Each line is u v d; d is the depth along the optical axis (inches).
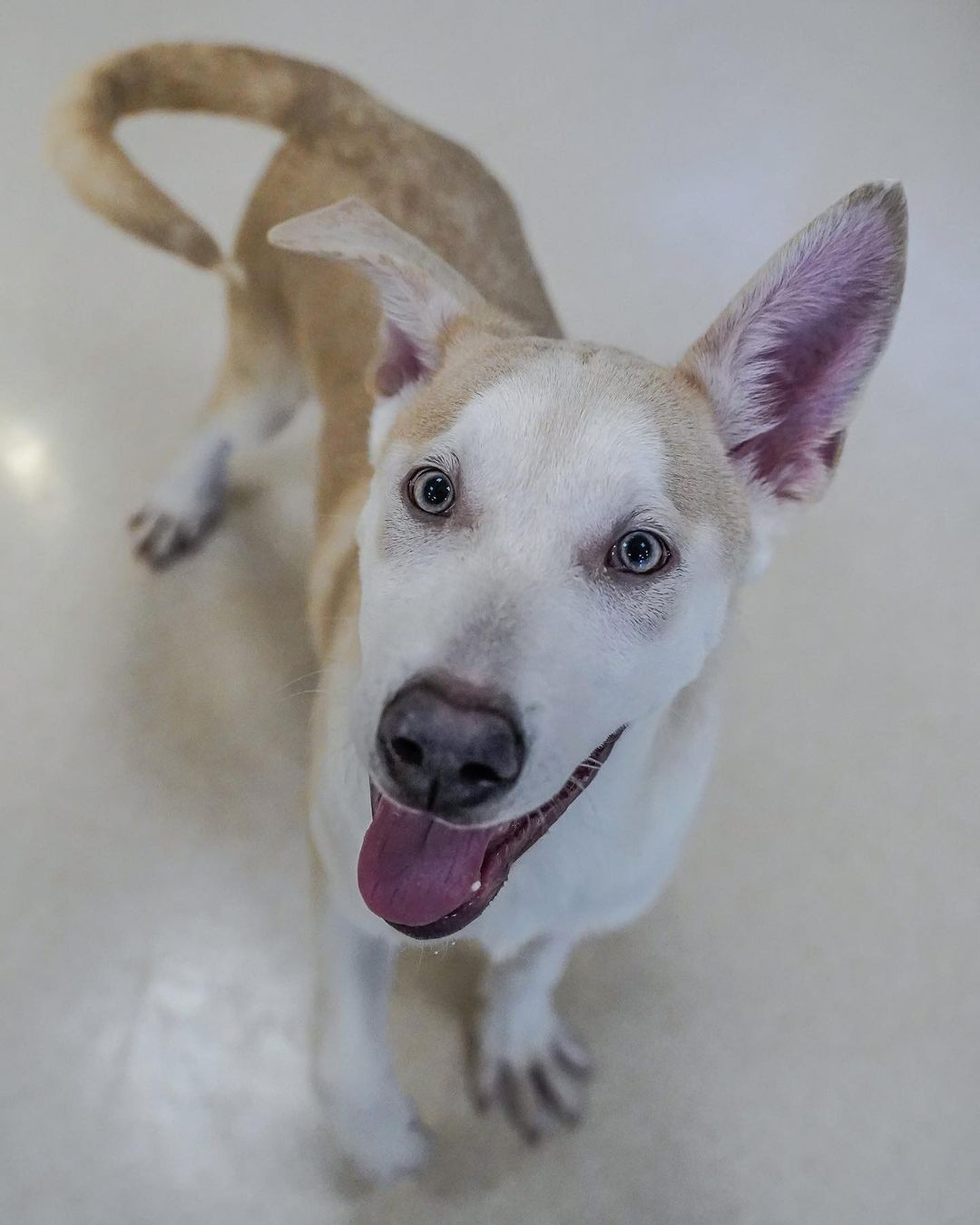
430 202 21.7
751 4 41.2
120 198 20.2
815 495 14.8
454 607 11.9
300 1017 21.6
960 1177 21.2
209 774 23.9
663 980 22.7
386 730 11.6
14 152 32.4
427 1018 21.8
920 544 29.5
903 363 33.1
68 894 22.3
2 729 23.9
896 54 40.8
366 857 13.6
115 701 24.5
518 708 11.4
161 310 30.4
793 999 22.8
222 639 25.6
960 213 36.9
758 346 14.3
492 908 16.5
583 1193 20.3
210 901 22.5
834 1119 21.6
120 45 34.9
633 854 16.4
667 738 15.9
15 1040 20.8
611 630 12.9
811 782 25.4
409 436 14.1
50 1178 19.6
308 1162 20.2
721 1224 20.4
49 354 29.2
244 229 23.4
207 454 25.9
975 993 23.3
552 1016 21.3
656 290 33.4
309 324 21.7
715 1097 21.6
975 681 27.5
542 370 13.6
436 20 38.1
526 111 36.6
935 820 25.2
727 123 37.6
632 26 39.6
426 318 15.3
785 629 27.5
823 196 36.3
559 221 34.4
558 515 12.7
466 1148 20.5
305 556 27.0
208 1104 20.6
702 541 13.5
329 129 22.2
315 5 37.4
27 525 26.5
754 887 23.9
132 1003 21.4
